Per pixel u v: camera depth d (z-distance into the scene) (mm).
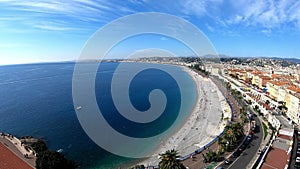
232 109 132625
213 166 66125
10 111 143750
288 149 72562
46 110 143750
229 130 82562
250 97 156375
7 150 82375
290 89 138750
